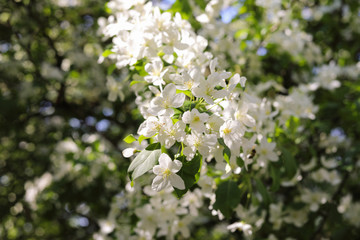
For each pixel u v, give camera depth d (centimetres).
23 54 507
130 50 193
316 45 440
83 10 527
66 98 534
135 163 151
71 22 532
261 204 315
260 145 214
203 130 145
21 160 529
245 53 370
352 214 363
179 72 194
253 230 276
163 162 146
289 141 275
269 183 333
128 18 226
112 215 349
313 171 346
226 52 327
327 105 383
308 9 468
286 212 328
